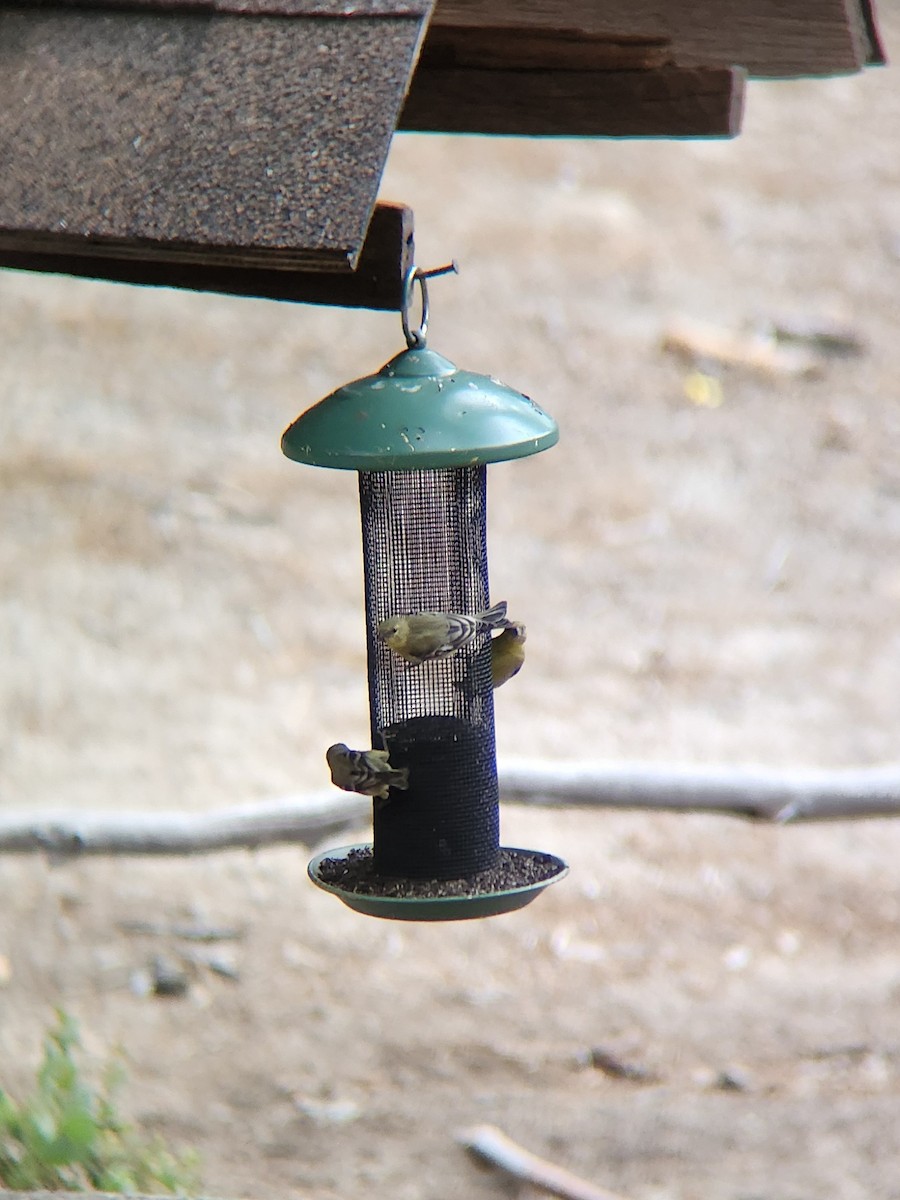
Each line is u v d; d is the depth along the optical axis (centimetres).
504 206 7519
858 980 3309
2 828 2927
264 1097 2919
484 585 1833
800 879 3638
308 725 4197
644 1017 3195
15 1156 2266
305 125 1277
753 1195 2645
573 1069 3039
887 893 3597
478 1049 3089
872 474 5759
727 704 4369
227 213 1228
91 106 1338
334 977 3300
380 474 1777
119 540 5056
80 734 4088
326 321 6638
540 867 1764
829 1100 2927
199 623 4669
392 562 1778
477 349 6450
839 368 6450
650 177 7894
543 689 4391
